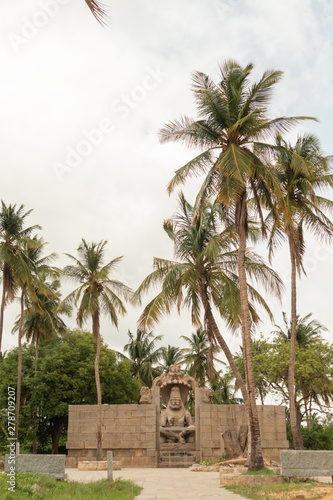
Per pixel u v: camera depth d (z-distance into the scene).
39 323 50.53
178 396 40.09
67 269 35.50
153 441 35.88
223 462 28.97
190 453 36.50
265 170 21.62
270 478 17.06
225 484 17.69
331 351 50.75
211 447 35.75
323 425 50.19
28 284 38.38
